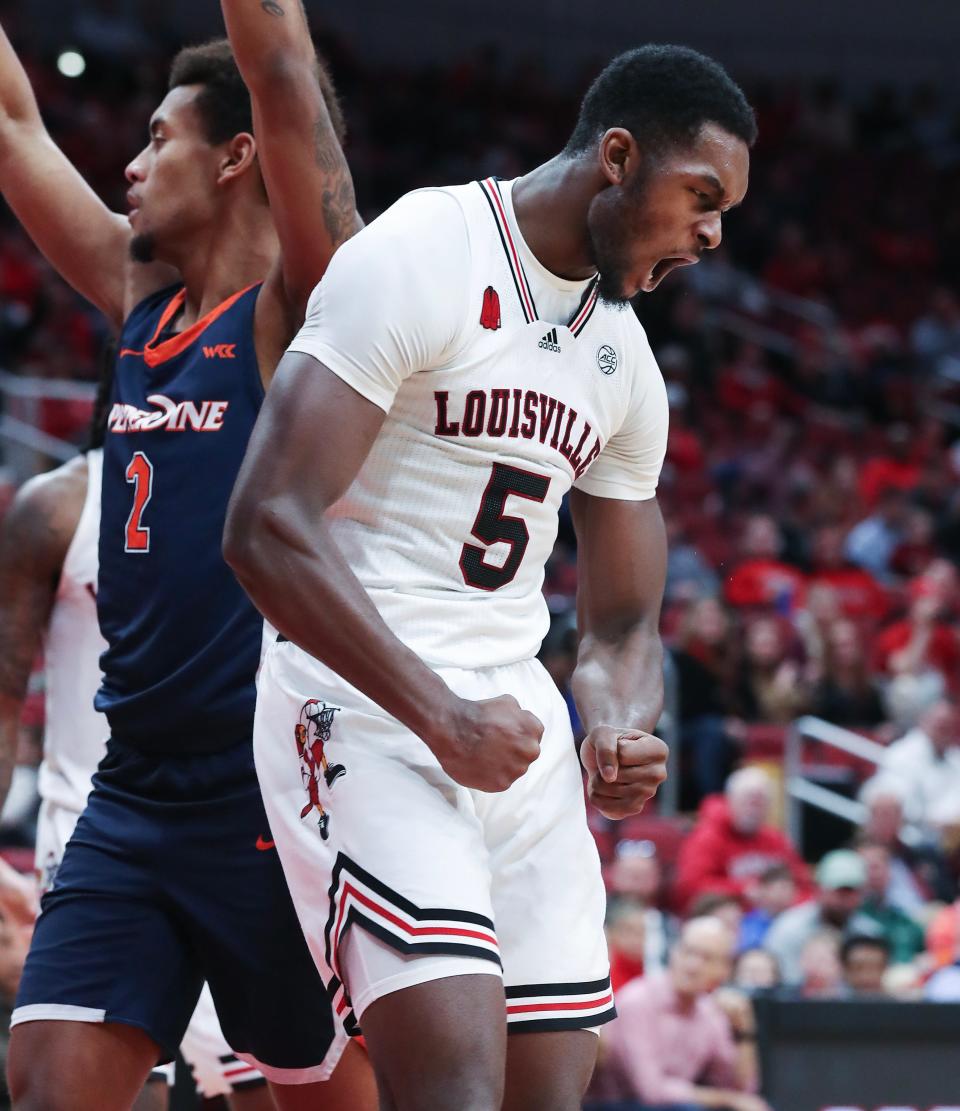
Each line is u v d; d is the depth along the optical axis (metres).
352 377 4.54
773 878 15.58
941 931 15.48
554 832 4.94
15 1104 5.48
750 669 21.33
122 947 5.57
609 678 5.38
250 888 5.56
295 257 5.54
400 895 4.47
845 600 26.36
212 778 5.62
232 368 5.80
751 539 26.88
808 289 40.50
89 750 6.88
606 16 44.44
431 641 4.80
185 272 6.21
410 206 4.80
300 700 4.82
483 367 4.76
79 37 38.03
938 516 30.02
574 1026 4.82
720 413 33.22
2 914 7.04
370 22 42.91
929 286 41.97
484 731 4.45
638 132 4.70
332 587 4.43
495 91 41.91
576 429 5.00
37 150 6.67
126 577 5.82
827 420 35.09
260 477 4.49
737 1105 11.38
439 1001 4.38
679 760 20.22
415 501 4.82
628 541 5.54
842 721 21.81
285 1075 5.74
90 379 27.14
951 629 24.34
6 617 6.90
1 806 6.83
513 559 4.96
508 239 4.85
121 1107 5.58
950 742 20.00
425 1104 4.34
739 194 4.79
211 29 40.44
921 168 44.59
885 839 17.45
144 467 5.84
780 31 45.06
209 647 5.62
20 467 22.55
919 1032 11.18
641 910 13.93
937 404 36.91
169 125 6.17
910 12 45.62
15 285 29.22
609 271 4.83
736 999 12.52
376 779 4.62
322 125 5.37
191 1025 6.88
